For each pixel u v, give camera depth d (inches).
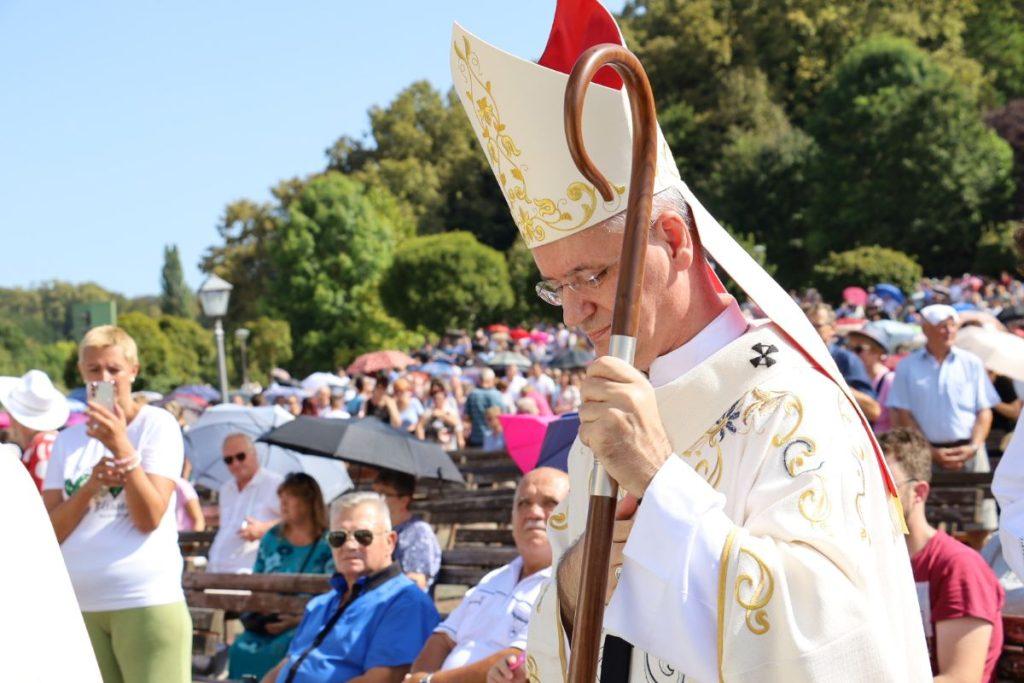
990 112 2546.8
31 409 279.6
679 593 74.4
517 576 185.9
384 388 657.6
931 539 156.8
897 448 157.3
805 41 3157.0
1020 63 3132.4
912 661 80.7
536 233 89.8
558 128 86.4
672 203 87.6
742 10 3169.3
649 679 82.4
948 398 335.0
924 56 2469.2
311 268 2743.6
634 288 77.8
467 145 3627.0
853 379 346.3
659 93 3107.8
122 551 188.9
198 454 430.3
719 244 88.5
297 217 2753.4
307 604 226.4
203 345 2009.1
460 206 3474.4
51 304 3944.4
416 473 306.0
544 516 182.2
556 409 601.0
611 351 77.8
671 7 3174.2
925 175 2345.0
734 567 73.9
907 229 2358.5
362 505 204.4
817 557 74.6
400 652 196.4
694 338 89.0
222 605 251.4
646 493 76.4
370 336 2659.9
